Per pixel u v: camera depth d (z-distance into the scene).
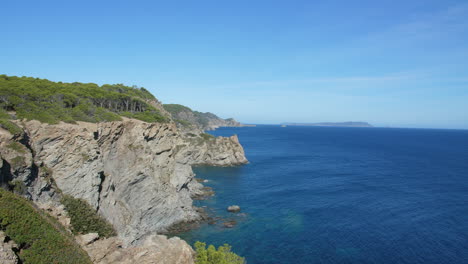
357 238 46.28
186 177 60.25
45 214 24.61
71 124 37.41
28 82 47.50
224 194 71.25
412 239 45.91
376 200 66.12
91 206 35.91
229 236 46.62
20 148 28.55
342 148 188.88
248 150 170.50
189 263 23.95
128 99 63.06
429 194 71.31
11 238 17.70
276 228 49.97
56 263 18.52
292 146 198.12
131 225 42.03
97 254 22.59
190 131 152.62
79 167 35.72
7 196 20.83
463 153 163.75
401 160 132.00
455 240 45.50
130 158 44.81
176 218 51.06
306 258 40.06
